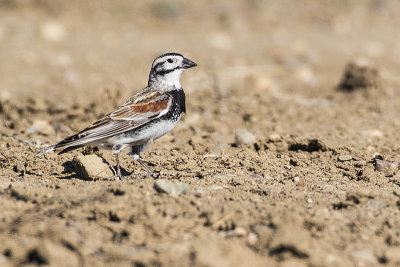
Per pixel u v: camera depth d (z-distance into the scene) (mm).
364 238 7531
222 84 21234
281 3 36125
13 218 7895
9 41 28203
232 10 34344
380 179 10625
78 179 10297
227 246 7008
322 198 9102
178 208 8227
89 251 6996
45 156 11969
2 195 8852
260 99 18766
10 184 9477
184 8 34500
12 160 11719
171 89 11273
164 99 10938
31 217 7883
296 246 6949
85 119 15609
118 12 33938
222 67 24141
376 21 33688
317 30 32062
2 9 33156
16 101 17656
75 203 8406
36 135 14117
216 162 11875
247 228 7684
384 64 25078
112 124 10398
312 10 35094
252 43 29219
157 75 11336
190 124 15609
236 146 13203
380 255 7141
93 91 20156
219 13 33969
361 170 11094
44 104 17516
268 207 8430
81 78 22672
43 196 8758
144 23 32594
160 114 10766
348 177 10898
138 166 11555
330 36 30906
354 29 32281
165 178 10516
